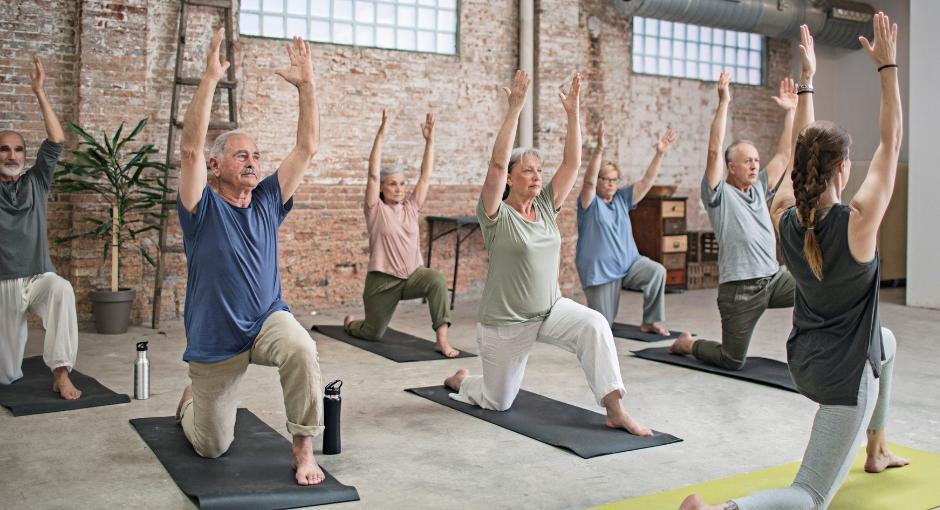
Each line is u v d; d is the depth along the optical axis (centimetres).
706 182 514
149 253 761
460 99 909
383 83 865
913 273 863
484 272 943
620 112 1014
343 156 850
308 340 320
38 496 313
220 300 321
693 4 923
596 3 989
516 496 316
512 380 429
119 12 729
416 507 305
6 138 464
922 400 466
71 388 459
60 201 734
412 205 646
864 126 1080
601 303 682
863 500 304
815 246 257
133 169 741
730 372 530
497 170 386
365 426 413
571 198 983
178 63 752
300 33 830
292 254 833
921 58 852
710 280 1030
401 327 742
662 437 389
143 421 413
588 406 454
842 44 1052
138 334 692
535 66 938
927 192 849
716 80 1091
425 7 893
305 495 308
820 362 265
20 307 469
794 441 389
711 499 308
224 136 326
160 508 302
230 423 349
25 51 715
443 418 428
